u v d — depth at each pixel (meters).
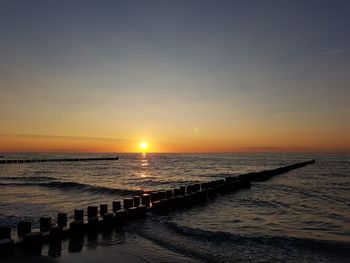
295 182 29.12
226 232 10.50
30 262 7.54
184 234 10.23
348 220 13.02
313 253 8.49
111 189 22.25
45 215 13.43
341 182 29.55
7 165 63.59
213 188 18.95
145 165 69.31
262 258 8.07
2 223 11.88
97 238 9.66
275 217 13.57
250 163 78.50
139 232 10.41
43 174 41.28
